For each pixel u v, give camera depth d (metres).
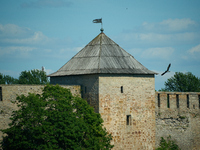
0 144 83.94
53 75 96.25
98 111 89.00
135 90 92.50
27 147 80.62
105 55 93.50
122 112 90.94
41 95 87.50
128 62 93.56
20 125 81.50
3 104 84.50
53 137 80.69
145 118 93.62
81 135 82.25
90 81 90.81
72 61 96.38
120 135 90.56
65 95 85.19
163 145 97.00
